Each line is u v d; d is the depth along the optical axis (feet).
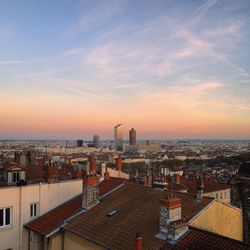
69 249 83.41
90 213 89.15
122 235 74.02
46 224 92.12
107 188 103.35
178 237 68.03
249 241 101.24
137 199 89.40
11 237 93.56
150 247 67.36
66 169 149.38
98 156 581.53
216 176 383.65
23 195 96.22
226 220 81.10
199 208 76.69
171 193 75.97
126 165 593.01
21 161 138.72
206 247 63.77
